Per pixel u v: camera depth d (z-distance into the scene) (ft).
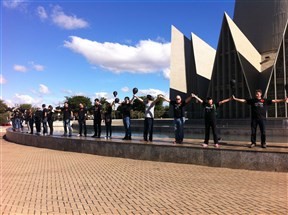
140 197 21.88
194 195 22.15
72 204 20.40
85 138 49.73
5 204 20.58
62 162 39.11
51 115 64.28
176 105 39.11
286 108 135.54
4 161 41.37
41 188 25.17
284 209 18.53
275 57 142.61
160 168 33.06
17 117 92.17
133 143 40.27
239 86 147.23
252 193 22.34
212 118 34.83
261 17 162.91
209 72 179.01
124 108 45.52
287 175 28.53
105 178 28.60
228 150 32.60
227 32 152.46
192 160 35.06
